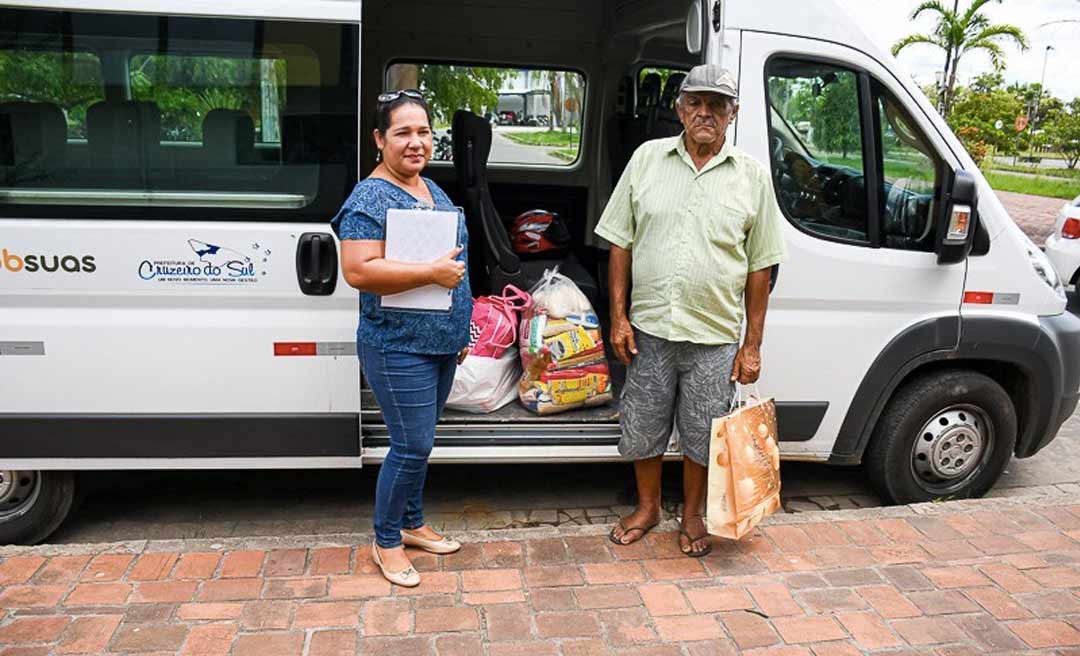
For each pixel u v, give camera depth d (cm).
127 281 317
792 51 347
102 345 321
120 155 311
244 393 333
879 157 361
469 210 436
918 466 398
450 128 546
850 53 352
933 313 374
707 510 331
